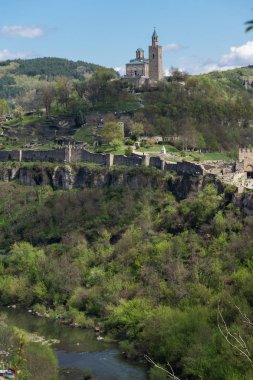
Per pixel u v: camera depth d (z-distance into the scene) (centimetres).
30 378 11712
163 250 19138
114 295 18400
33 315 19112
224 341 12825
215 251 17925
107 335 16925
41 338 16925
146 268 18762
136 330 16225
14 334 13875
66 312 18725
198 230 19375
